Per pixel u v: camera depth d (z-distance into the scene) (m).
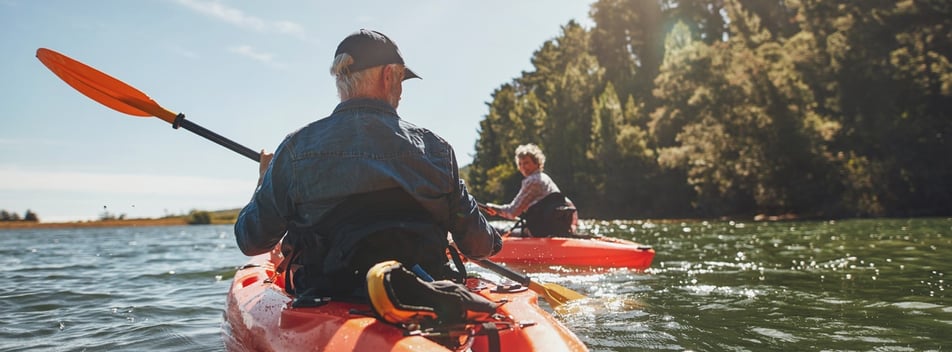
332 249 2.04
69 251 10.91
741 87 24.55
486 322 1.89
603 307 3.80
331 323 1.84
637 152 31.06
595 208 33.38
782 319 3.42
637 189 31.14
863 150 23.06
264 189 2.19
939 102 22.00
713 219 24.50
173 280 5.83
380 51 2.18
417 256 2.07
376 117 2.10
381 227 1.98
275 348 1.95
